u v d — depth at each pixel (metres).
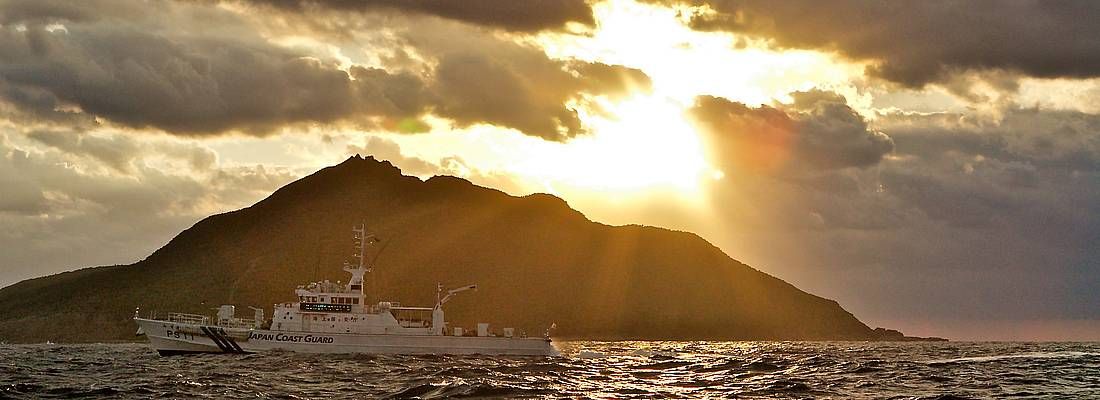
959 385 84.94
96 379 87.81
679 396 75.75
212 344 122.81
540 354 127.38
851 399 73.75
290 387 77.94
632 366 112.88
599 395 74.81
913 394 77.00
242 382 82.19
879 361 128.75
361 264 124.88
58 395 72.94
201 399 70.00
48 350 193.50
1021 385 84.88
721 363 123.25
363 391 74.69
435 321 125.50
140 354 157.00
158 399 70.25
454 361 109.81
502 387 75.31
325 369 95.88
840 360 133.12
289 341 121.12
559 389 78.12
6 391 74.94
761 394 77.75
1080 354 153.38
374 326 121.12
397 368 96.69
